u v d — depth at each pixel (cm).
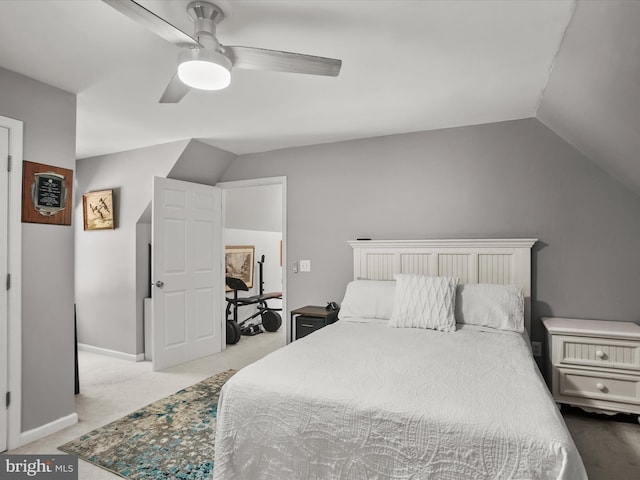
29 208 237
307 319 349
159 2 162
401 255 350
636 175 255
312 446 159
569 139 296
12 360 227
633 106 187
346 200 383
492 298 283
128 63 221
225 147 411
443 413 144
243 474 171
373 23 181
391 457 146
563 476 121
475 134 332
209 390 319
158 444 230
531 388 163
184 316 400
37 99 242
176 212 393
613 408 254
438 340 245
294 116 313
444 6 168
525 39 195
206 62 158
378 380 174
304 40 196
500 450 131
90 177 448
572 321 290
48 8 169
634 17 136
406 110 300
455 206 338
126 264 415
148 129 346
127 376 356
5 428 223
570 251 301
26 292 235
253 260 598
